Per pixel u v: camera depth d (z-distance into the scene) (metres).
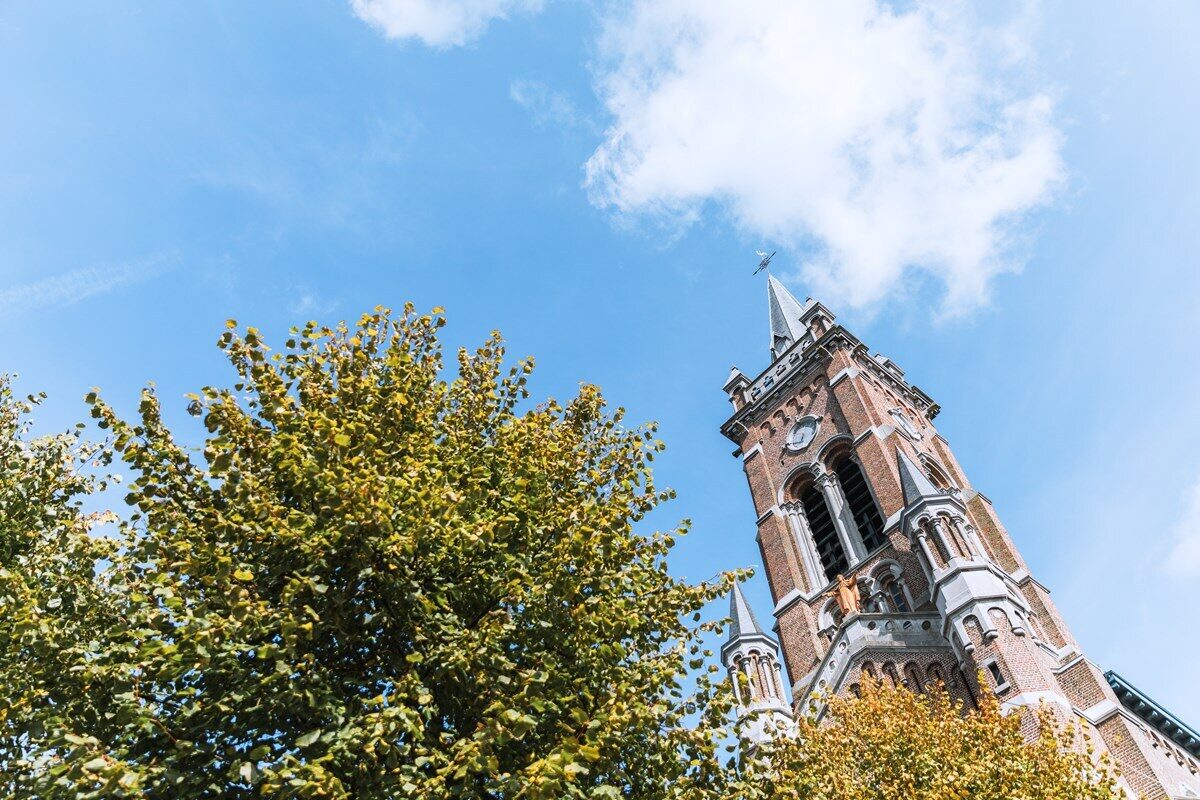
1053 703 28.88
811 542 47.66
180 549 11.52
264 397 13.68
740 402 61.22
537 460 15.14
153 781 10.41
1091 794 22.05
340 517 11.91
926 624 35.56
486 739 10.70
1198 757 38.75
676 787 12.81
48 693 11.46
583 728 11.78
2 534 15.66
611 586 13.53
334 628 12.16
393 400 14.37
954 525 37.16
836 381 52.00
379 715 10.75
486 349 18.20
